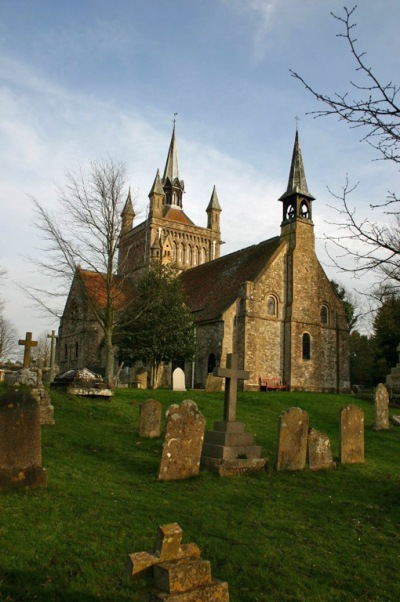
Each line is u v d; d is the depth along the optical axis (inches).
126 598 219.0
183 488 398.0
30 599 213.0
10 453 347.6
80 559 250.5
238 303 1326.3
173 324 1294.3
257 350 1306.6
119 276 1872.5
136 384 1320.1
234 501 374.0
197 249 2137.1
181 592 158.7
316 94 228.4
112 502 342.0
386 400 762.8
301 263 1425.9
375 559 285.4
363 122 226.2
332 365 1448.1
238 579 247.8
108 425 646.5
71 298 1884.8
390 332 1632.6
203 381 1352.1
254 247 1598.2
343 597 240.1
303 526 331.0
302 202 1488.7
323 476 467.8
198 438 440.5
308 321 1406.3
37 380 652.1
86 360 1667.1
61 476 394.6
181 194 2284.7
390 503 391.5
